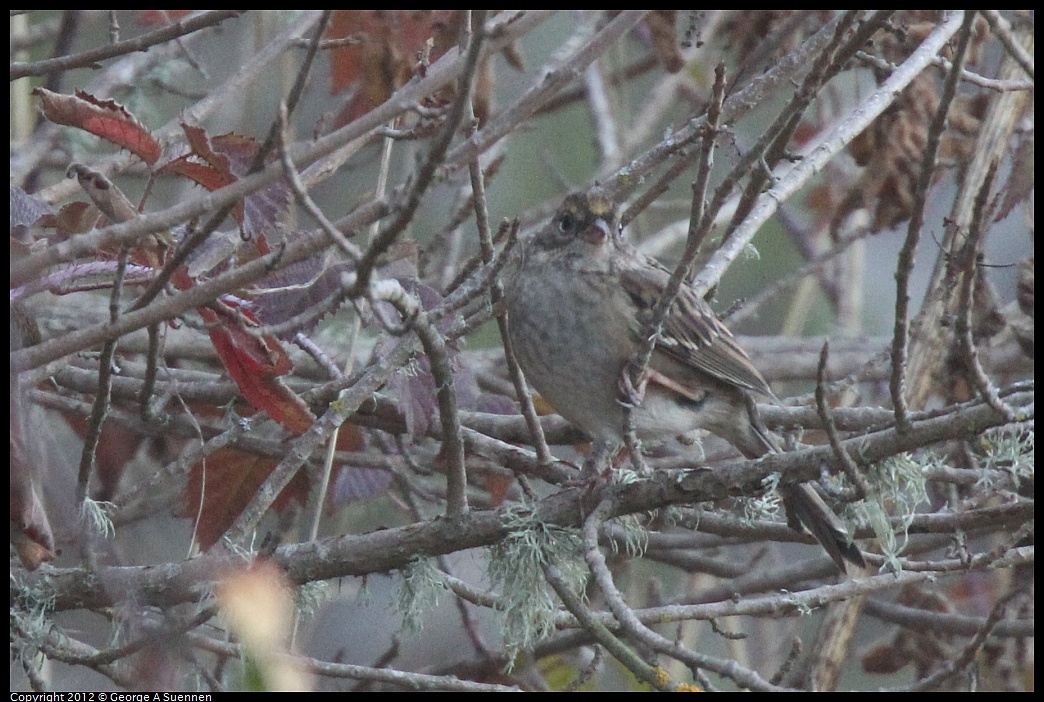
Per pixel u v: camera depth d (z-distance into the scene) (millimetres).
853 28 8859
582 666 11070
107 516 7965
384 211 6406
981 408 6484
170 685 6789
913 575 7781
